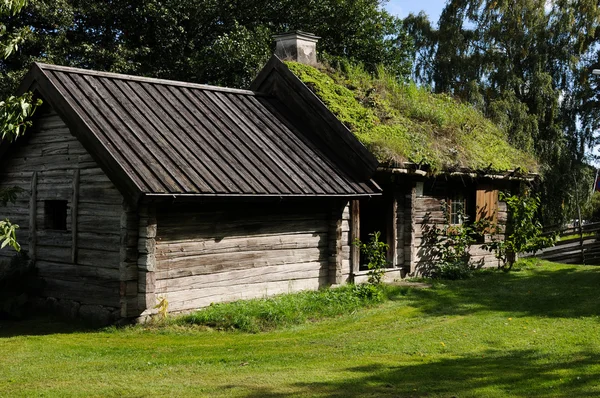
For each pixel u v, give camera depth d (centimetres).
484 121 1978
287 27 2870
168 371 756
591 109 2886
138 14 2572
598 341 915
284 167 1226
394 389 679
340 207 1308
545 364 789
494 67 2952
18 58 2262
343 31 2955
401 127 1530
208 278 1087
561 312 1133
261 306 1072
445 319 1088
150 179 973
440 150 1541
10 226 730
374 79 1759
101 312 1041
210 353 851
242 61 2484
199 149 1140
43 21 2330
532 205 1727
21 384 703
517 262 1825
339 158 1384
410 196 1506
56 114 1148
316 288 1277
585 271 1655
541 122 2817
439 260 1602
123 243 991
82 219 1091
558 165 2758
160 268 1019
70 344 902
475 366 780
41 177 1177
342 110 1448
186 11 2612
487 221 1722
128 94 1195
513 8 2941
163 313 1012
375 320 1079
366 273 1390
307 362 803
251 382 707
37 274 1170
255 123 1355
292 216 1234
